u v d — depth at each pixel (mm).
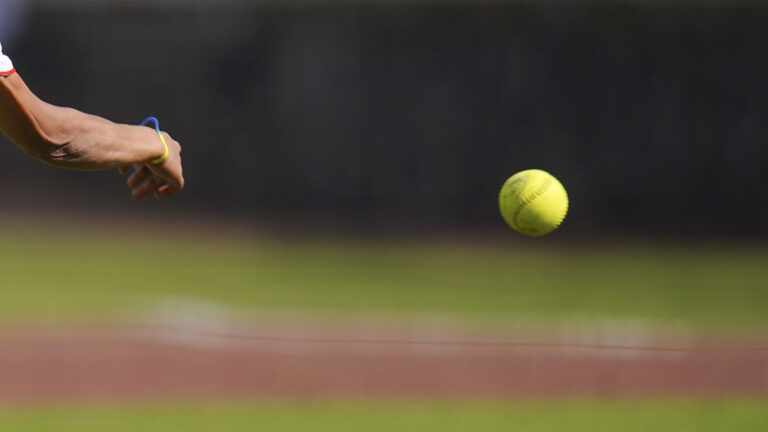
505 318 42969
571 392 28812
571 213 84750
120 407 25844
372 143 91625
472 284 54094
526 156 87625
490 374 31188
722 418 25328
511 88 87625
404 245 71938
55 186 101000
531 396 28047
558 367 32594
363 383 29828
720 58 82438
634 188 84688
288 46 93500
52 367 31125
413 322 41750
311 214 88875
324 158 92750
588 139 85812
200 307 45656
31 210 88312
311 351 35062
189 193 95938
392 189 91250
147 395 27578
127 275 56625
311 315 43656
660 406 26531
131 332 38438
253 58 94562
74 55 97688
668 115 83875
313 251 68812
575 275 57656
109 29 97125
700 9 81938
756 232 77188
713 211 83000
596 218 83938
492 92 88188
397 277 56719
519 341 37219
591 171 85625
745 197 82312
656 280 55438
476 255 66938
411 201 90438
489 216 87938
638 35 84125
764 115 81812
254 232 78812
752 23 81438
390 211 89875
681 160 83562
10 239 72312
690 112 83375
